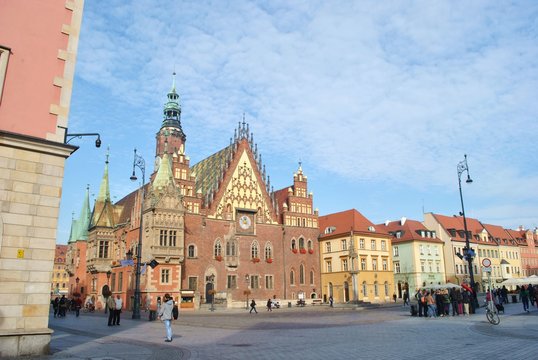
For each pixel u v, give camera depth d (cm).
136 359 1728
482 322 3250
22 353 1788
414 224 10356
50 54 2062
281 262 8469
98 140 2372
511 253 12838
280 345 2156
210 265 7550
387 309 6047
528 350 1823
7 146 1886
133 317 4478
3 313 1778
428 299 3984
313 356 1770
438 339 2289
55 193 1969
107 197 8862
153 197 6956
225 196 8044
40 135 1972
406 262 9825
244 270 7944
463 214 4850
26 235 1877
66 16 2145
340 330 2947
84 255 9406
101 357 1777
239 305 7394
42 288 1878
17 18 2003
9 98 1922
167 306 2434
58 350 1981
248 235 8150
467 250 4747
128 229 7775
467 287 4244
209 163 9150
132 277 7144
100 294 8156
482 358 1653
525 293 4353
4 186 1861
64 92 2069
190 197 7606
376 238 9050
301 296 8519
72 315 5700
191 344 2250
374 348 1984
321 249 9219
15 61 1962
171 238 6912
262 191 8562
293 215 8894
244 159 8481
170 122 10256
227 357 1780
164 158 7388
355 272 7638
